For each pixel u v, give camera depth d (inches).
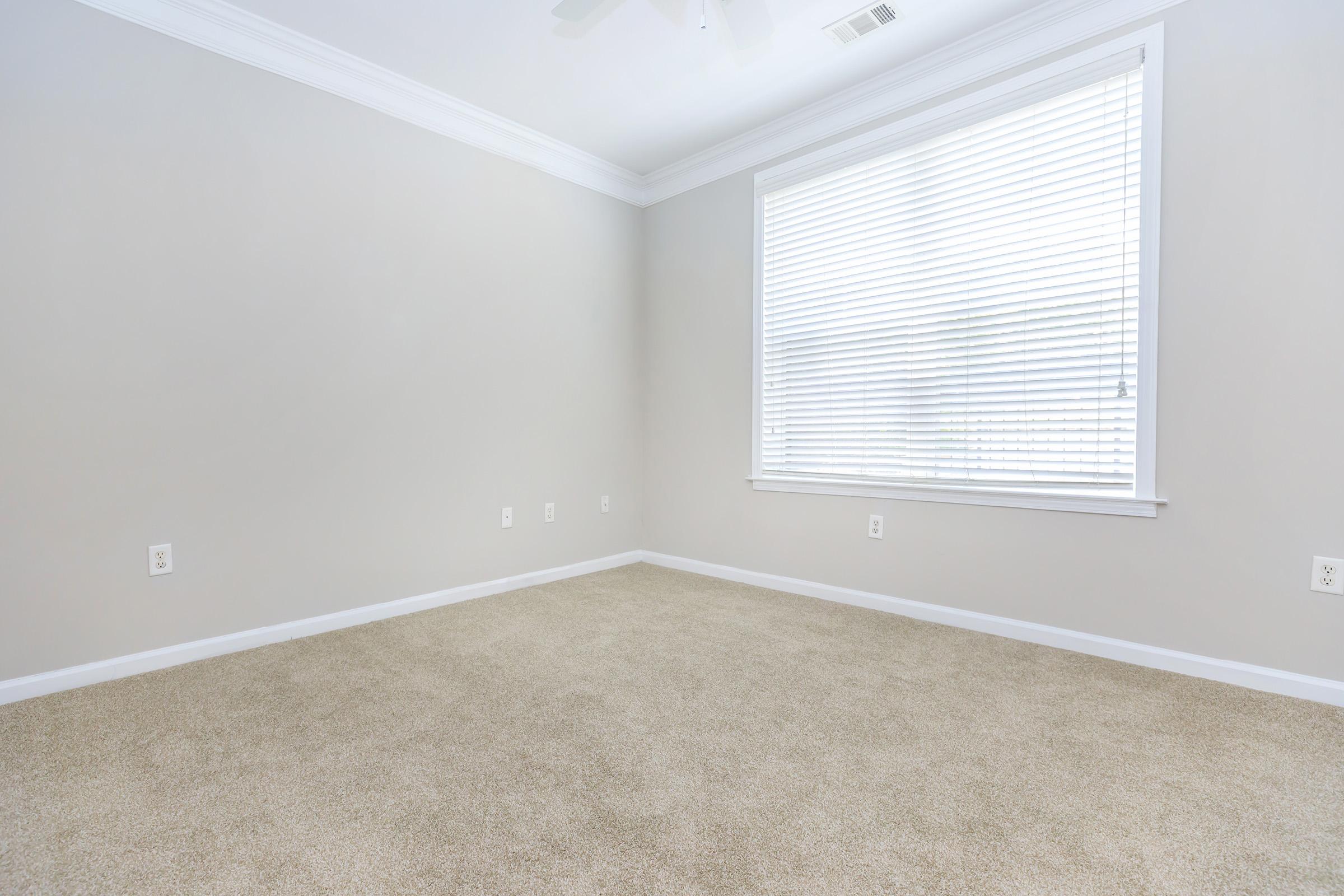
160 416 91.0
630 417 162.1
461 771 63.2
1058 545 98.6
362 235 111.6
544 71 111.3
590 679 86.7
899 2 93.1
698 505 152.1
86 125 84.3
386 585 116.0
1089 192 94.7
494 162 131.3
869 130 119.4
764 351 138.9
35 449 81.5
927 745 68.4
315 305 106.0
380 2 92.3
